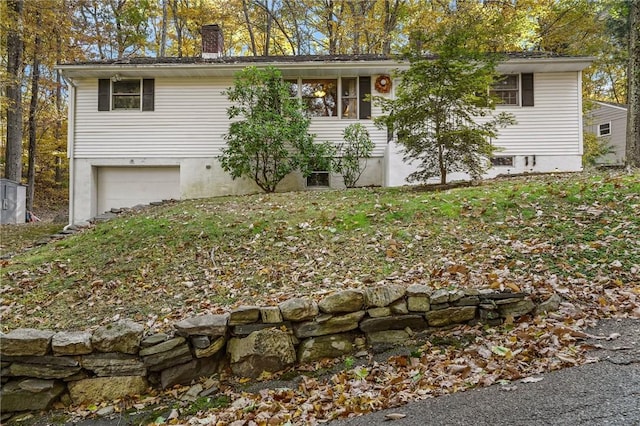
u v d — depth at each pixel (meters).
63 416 3.73
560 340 3.55
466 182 9.84
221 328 4.03
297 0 23.64
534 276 4.68
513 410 2.69
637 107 11.32
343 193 9.84
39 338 3.89
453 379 3.31
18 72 15.93
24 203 14.83
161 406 3.74
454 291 4.23
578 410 2.57
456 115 9.17
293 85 13.73
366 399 3.26
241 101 12.72
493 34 15.88
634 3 11.42
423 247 5.78
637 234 5.40
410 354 3.89
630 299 4.14
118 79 13.24
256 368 3.98
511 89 13.44
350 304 4.16
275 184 12.45
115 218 9.98
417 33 9.43
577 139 13.38
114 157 13.38
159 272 5.86
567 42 20.30
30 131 18.94
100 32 21.12
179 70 12.94
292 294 4.82
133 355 3.94
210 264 5.98
